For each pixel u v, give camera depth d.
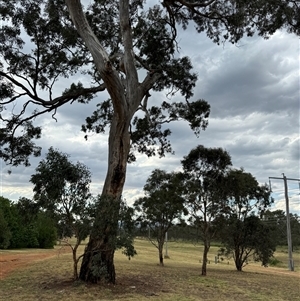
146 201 24.62
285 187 33.34
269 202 25.12
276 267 40.31
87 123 20.56
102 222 11.73
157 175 26.22
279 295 13.55
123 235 12.05
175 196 22.25
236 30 16.77
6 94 16.05
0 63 16.19
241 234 25.20
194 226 21.06
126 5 14.65
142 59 17.67
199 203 20.19
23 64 16.30
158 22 17.72
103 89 16.41
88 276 12.58
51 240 53.62
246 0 14.93
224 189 20.20
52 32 16.25
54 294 10.98
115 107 13.11
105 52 12.62
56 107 16.89
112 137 13.51
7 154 17.52
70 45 16.70
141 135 19.75
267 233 25.33
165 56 17.64
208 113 19.23
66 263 20.61
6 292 11.55
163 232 25.55
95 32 17.59
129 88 13.98
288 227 32.81
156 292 12.26
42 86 16.67
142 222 24.55
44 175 11.74
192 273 19.86
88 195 11.92
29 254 33.12
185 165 20.30
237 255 25.95
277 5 14.86
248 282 17.20
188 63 17.73
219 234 23.47
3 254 32.38
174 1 16.70
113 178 13.09
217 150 20.00
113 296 10.98
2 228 44.56
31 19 15.60
